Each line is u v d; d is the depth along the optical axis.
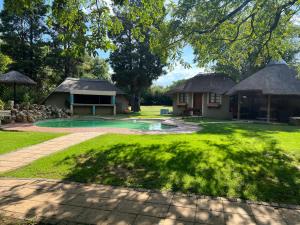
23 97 26.03
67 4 5.81
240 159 6.91
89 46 6.09
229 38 10.26
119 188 5.04
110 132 12.61
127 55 30.12
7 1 5.17
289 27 10.61
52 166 6.45
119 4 6.38
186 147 8.09
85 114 27.08
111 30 6.61
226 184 5.25
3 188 5.00
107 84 28.31
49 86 35.22
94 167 6.30
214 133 12.21
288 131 13.60
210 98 26.64
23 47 32.41
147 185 5.21
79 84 27.03
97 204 4.31
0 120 15.99
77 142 9.59
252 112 24.91
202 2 8.70
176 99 29.20
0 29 32.06
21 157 7.42
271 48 11.44
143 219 3.80
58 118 21.81
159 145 8.42
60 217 3.82
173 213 4.02
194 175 5.71
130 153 7.41
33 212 3.97
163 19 8.99
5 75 22.03
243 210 4.18
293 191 4.99
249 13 9.69
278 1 8.82
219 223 3.73
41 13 30.78
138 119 22.14
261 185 5.24
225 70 28.11
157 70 30.77
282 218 3.93
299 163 6.84
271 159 7.08
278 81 21.17
